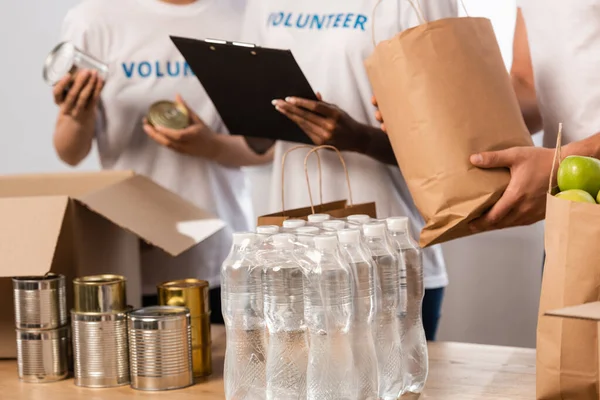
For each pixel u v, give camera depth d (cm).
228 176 258
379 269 132
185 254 240
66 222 163
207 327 153
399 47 156
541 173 151
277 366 124
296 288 124
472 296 308
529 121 218
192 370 149
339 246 124
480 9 284
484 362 152
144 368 145
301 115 201
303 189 230
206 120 253
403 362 137
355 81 224
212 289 248
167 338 144
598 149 162
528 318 301
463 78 153
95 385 149
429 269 233
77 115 234
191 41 194
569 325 117
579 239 115
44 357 154
